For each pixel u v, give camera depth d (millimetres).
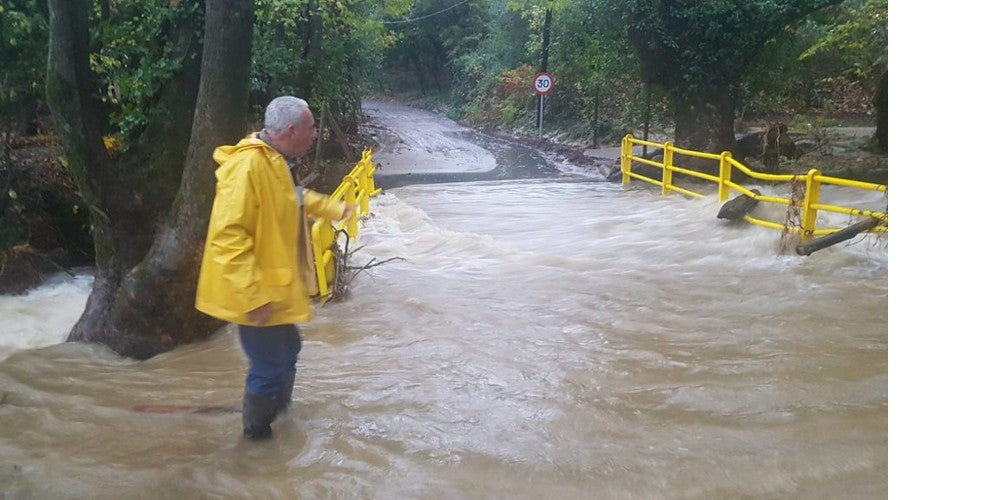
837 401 4691
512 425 4496
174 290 6516
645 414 4621
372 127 34938
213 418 4738
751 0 15641
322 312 7121
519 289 7809
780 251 8852
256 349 4195
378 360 5730
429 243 10305
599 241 10227
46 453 4270
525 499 3691
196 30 7648
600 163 23312
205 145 6551
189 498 3740
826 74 26891
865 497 3586
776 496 3635
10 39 9648
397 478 3898
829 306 6863
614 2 16672
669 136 24859
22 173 11242
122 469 4035
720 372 5277
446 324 6641
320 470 3998
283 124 4082
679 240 9938
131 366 6113
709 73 16484
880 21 21938
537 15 30953
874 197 12977
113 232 7234
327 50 20125
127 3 8625
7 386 5504
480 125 39531
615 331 6355
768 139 16672
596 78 22109
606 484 3801
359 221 11797
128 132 7727
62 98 6988
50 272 10992
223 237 3883
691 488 3738
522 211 13148
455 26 48312
